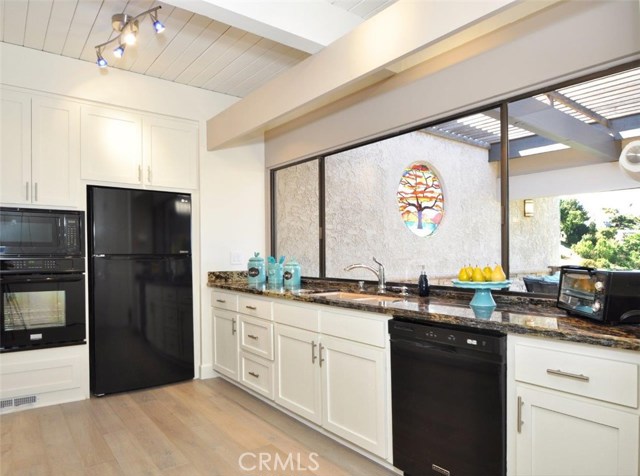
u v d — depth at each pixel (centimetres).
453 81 242
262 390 312
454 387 184
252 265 380
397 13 214
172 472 219
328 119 338
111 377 334
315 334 262
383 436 218
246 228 415
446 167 375
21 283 301
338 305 242
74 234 324
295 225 409
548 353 156
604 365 142
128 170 354
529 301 217
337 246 388
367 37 231
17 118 306
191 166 388
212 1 215
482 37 228
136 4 254
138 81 357
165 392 344
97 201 332
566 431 151
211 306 389
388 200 429
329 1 257
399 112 275
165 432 267
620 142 201
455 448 184
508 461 167
